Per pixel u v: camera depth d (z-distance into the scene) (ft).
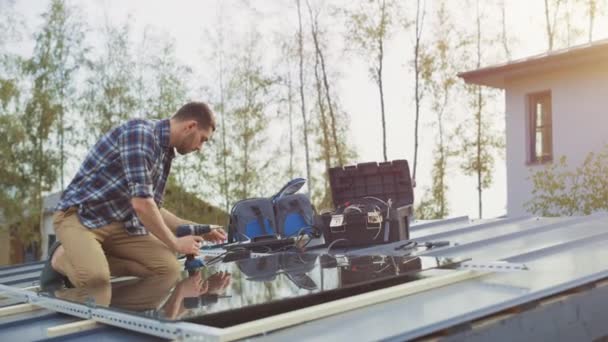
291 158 48.34
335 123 49.03
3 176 43.68
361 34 48.21
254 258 9.26
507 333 5.65
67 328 5.45
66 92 44.50
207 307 5.31
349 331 4.85
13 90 43.24
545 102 33.17
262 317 5.69
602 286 6.93
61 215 8.49
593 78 30.30
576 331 6.44
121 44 45.01
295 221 12.76
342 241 12.14
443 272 7.04
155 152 8.59
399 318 5.16
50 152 44.52
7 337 5.50
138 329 5.18
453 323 5.08
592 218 13.19
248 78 46.78
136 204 8.11
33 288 8.09
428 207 48.39
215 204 46.42
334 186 13.19
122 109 45.06
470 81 34.58
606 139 29.89
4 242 45.85
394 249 10.58
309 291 5.81
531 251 8.36
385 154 49.98
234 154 46.57
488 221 15.83
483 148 46.88
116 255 9.05
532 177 30.27
